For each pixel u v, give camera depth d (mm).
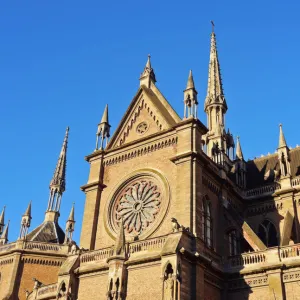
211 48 69688
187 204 36500
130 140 45438
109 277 34281
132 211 41094
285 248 34906
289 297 32938
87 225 42125
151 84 47969
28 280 57062
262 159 54844
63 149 77250
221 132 56375
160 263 33125
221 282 36344
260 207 46000
